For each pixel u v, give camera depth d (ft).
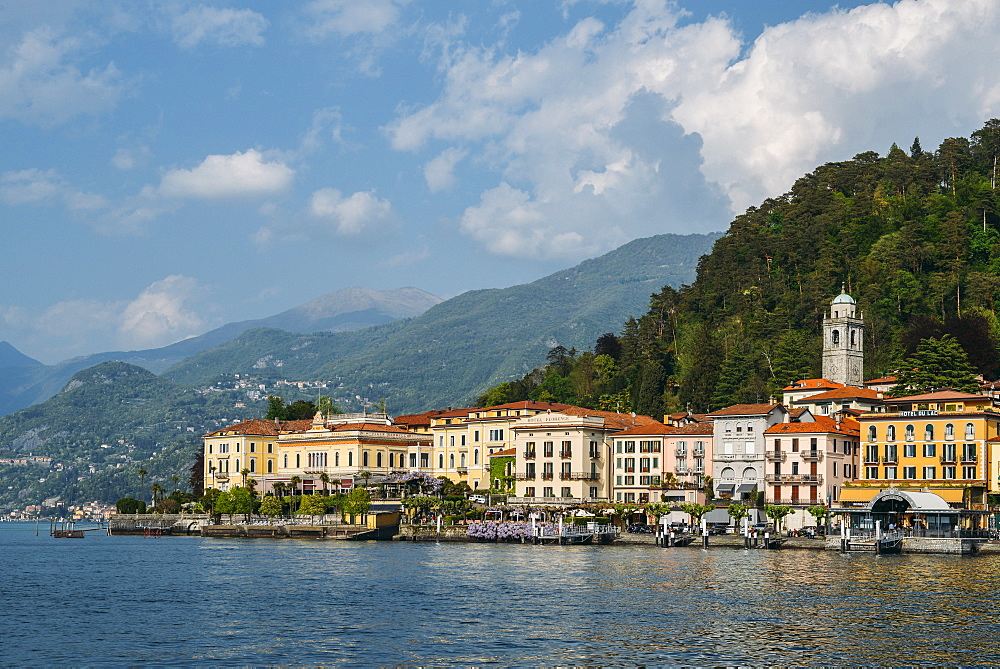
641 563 460.55
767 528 545.03
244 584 401.29
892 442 594.24
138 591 384.68
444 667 243.60
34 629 296.71
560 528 597.93
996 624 289.94
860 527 540.11
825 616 304.30
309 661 250.78
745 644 265.95
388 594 361.30
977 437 568.00
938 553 497.05
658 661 248.73
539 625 294.05
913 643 265.75
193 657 256.11
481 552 541.34
